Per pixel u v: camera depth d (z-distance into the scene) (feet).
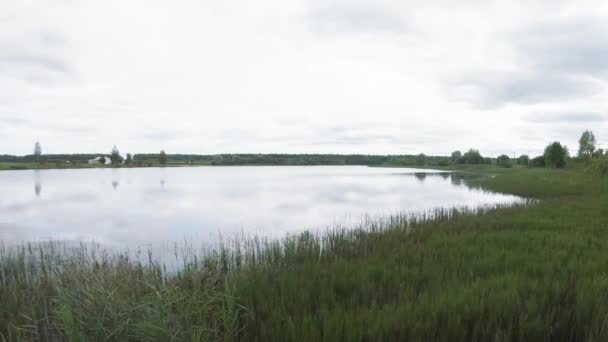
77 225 61.05
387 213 71.15
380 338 12.88
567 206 54.44
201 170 427.74
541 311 15.03
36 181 192.44
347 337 13.24
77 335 14.46
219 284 21.97
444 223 45.06
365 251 30.68
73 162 510.58
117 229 57.06
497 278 19.12
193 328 14.30
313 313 16.31
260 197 108.17
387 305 15.98
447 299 16.34
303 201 96.58
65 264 27.91
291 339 13.48
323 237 39.78
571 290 16.81
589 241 30.60
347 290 19.24
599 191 85.46
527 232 35.01
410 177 234.58
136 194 118.52
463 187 140.46
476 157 441.68
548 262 22.89
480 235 34.35
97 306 15.83
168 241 47.32
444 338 13.15
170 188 146.10
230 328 14.58
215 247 42.39
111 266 25.67
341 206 85.10
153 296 16.85
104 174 294.66
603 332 12.76
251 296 17.98
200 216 70.79
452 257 25.21
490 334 13.37
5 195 115.14
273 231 54.29
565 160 238.89
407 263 24.94
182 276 24.99
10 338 15.74
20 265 29.94
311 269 23.85
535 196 94.73
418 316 14.96
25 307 19.49
